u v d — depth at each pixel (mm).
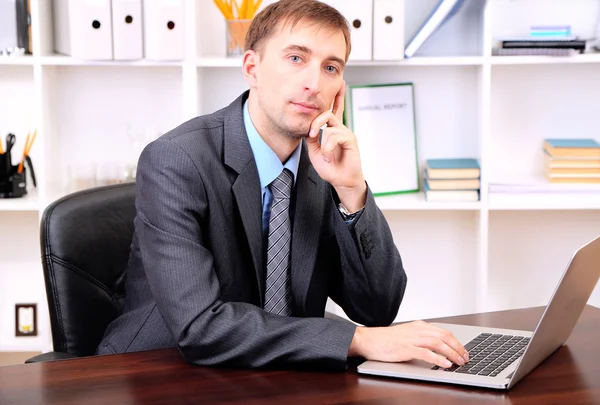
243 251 1760
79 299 1934
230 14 2891
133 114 3129
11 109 3111
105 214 2021
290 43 1648
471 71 3123
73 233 1946
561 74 3133
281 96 1671
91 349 1950
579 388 1375
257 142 1764
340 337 1471
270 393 1338
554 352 1561
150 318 1781
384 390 1353
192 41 2816
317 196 1826
